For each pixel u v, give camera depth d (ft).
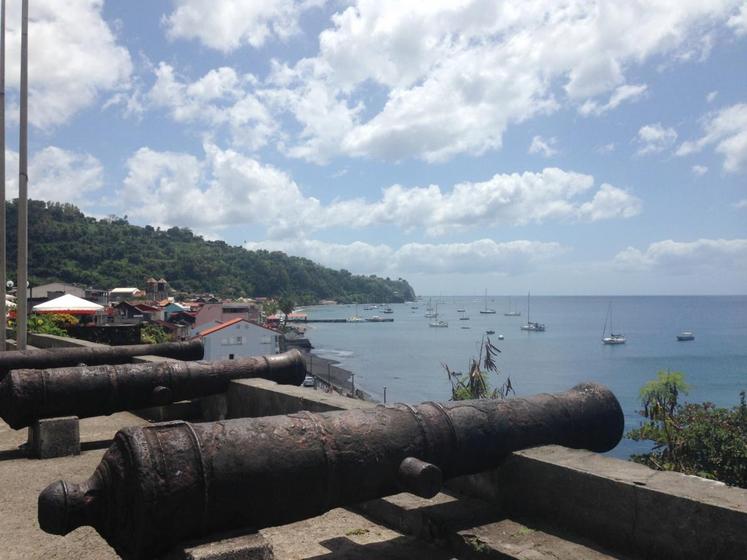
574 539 10.99
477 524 11.93
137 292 367.25
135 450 9.07
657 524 9.78
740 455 61.98
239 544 9.28
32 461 19.44
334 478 10.41
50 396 19.58
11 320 67.77
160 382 21.24
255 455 9.77
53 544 12.71
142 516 8.81
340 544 12.47
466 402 12.91
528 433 12.97
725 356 313.12
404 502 13.42
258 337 178.60
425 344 385.91
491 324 632.79
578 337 455.63
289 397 18.67
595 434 14.01
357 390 200.23
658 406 70.69
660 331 527.40
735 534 8.77
